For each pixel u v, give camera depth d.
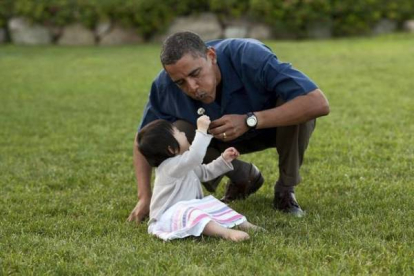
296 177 9.53
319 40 34.03
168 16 34.91
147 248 7.99
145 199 9.37
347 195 10.27
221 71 8.81
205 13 34.94
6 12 36.19
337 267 7.17
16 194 11.02
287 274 6.98
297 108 8.48
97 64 28.25
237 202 10.27
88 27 35.28
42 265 7.62
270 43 32.81
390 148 13.47
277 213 9.53
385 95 19.72
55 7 35.47
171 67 8.18
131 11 34.72
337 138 14.52
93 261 7.65
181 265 7.40
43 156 13.82
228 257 7.56
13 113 18.69
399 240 8.07
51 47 34.44
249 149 9.97
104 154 13.85
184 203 8.54
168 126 8.84
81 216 9.75
